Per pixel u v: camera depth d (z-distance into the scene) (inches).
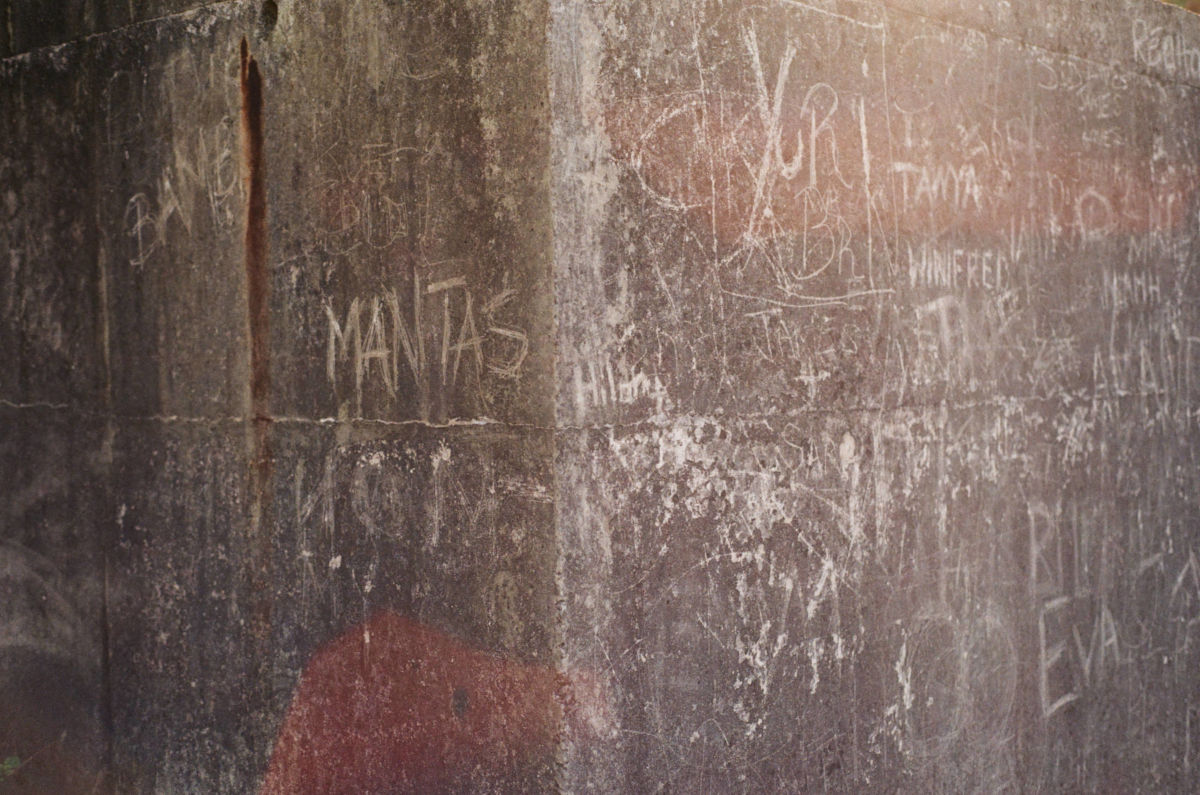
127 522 148.9
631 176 113.0
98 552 152.6
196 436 140.6
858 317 136.9
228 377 136.9
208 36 137.2
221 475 137.9
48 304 158.1
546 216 106.7
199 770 141.0
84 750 154.9
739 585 123.1
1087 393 171.5
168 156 142.3
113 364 150.0
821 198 132.6
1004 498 157.6
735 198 123.0
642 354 114.0
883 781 139.4
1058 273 166.9
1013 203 159.6
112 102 148.3
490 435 111.5
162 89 142.5
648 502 114.4
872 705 138.3
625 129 112.5
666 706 115.9
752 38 124.9
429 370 116.6
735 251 122.9
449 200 114.3
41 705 160.1
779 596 127.4
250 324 134.4
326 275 126.4
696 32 119.3
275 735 132.7
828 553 133.0
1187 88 191.5
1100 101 174.4
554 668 106.7
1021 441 160.4
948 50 149.6
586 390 108.9
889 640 140.5
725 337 121.8
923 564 145.3
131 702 148.9
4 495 165.0
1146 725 181.5
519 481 109.2
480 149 111.5
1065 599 167.2
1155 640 183.6
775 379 127.0
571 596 107.6
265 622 133.6
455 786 114.9
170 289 142.8
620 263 112.0
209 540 139.5
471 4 112.0
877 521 139.2
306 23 127.3
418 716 118.2
